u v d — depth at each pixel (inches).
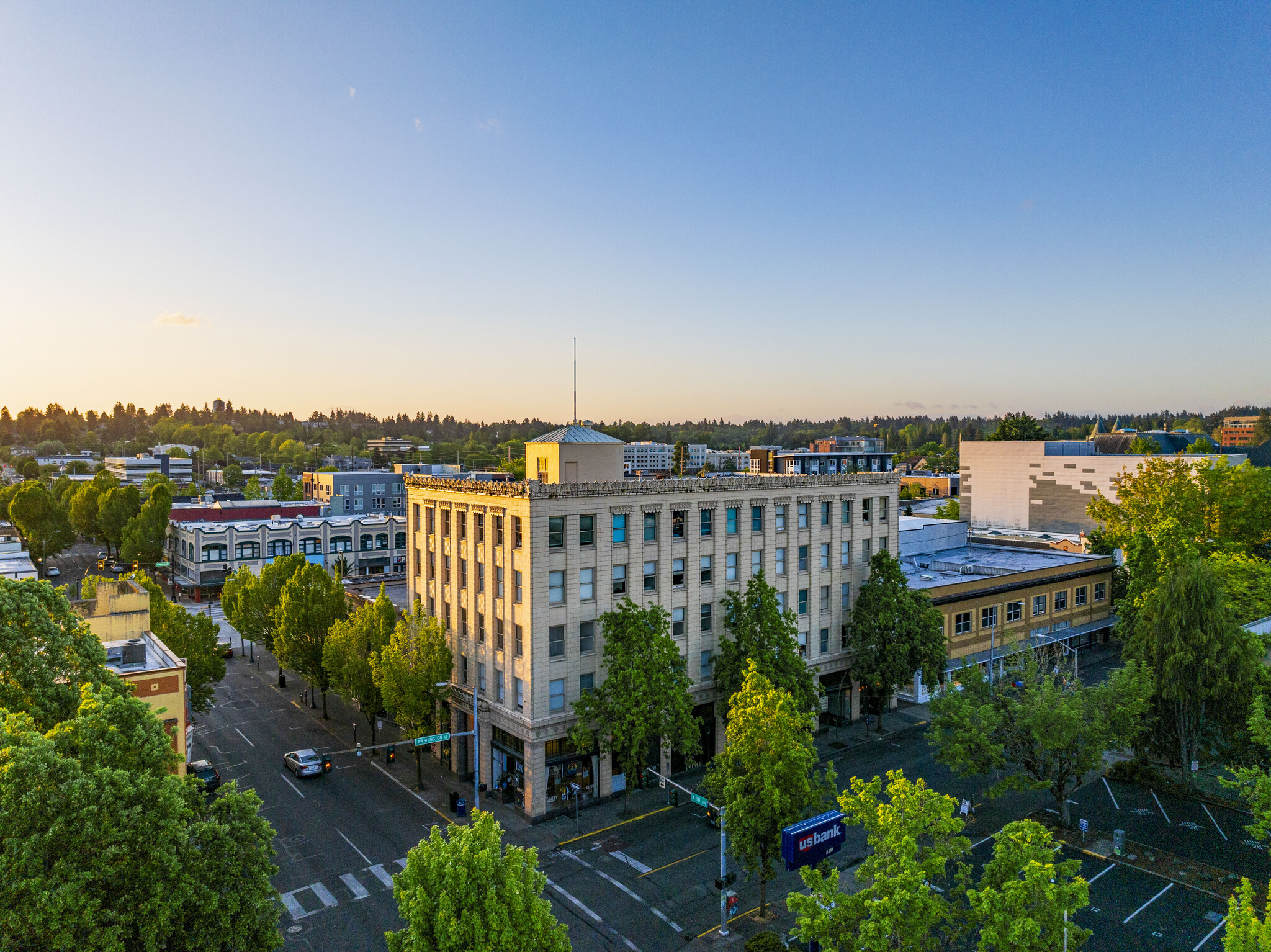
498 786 1863.9
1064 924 839.1
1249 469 3304.6
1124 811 1726.1
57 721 1187.3
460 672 1995.6
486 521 1861.5
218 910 927.7
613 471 2111.2
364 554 4963.1
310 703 2632.9
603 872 1496.1
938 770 1978.3
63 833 836.6
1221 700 1726.1
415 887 846.5
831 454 3171.8
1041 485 4613.7
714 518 2034.9
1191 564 1774.1
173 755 1019.9
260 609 2738.7
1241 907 831.7
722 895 1304.1
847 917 888.9
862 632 2191.2
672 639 1859.0
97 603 1909.4
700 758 2021.4
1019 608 2866.6
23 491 4911.4
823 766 2004.2
